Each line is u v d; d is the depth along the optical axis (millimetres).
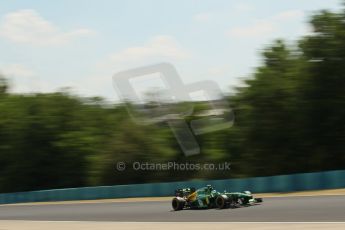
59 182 75938
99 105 81312
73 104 80188
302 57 61906
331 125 57812
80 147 75250
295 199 29219
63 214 32312
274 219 19859
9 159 76938
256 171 63531
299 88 60156
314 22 59312
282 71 67250
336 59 57969
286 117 62062
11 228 23953
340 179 34188
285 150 61906
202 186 41438
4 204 52656
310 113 58969
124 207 34500
